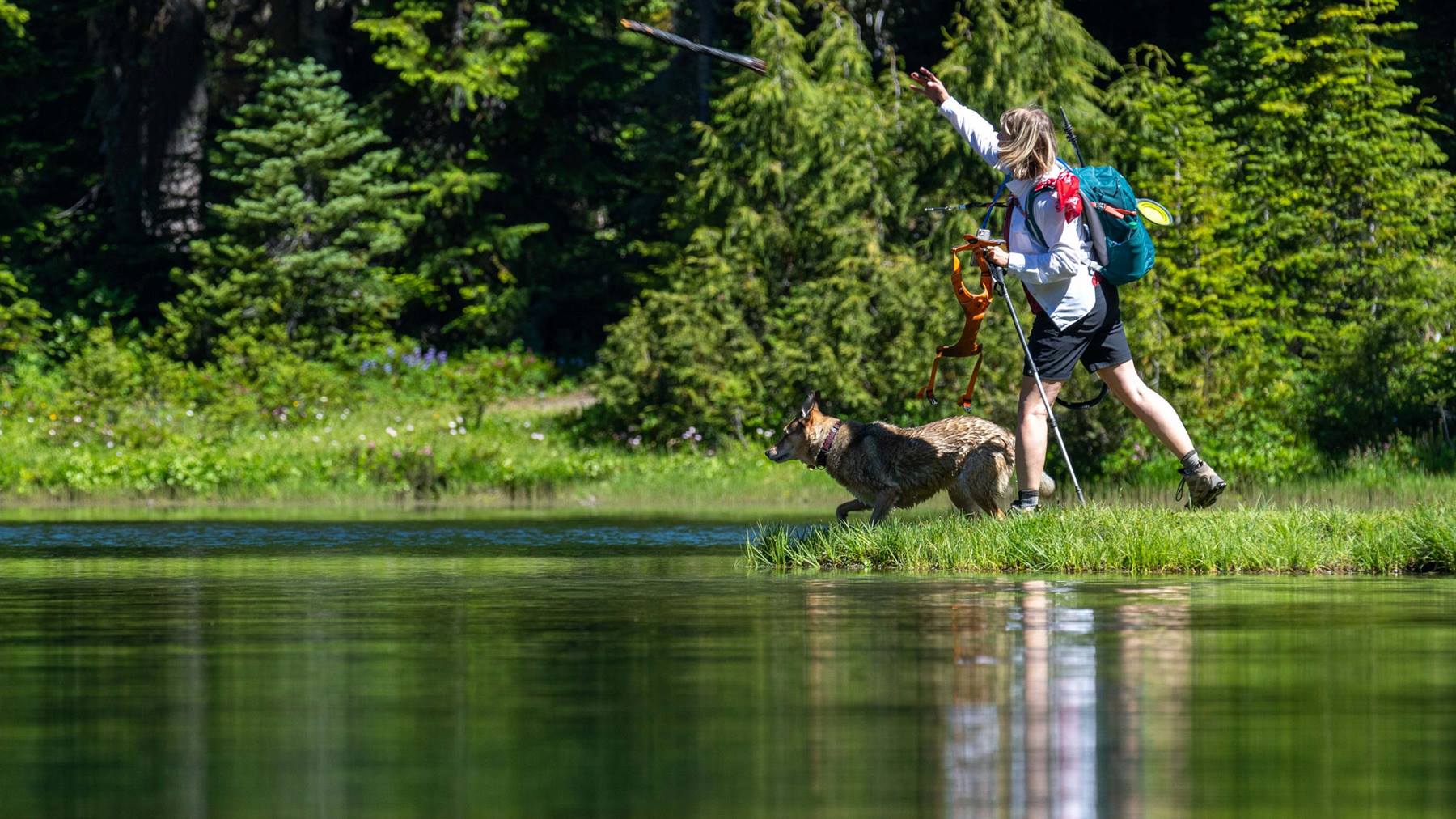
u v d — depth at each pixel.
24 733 14.36
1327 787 11.88
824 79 91.81
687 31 118.88
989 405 77.44
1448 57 99.69
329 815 11.23
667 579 29.36
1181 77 106.62
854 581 28.72
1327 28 87.94
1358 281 80.94
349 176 104.69
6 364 101.69
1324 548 30.36
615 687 16.61
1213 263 71.50
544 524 50.03
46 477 73.19
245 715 15.25
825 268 87.19
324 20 117.31
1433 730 14.05
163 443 81.81
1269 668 17.48
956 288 32.44
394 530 46.53
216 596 26.64
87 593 27.38
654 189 111.56
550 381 106.88
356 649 19.83
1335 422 70.88
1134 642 19.67
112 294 109.94
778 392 85.75
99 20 113.44
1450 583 27.58
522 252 109.94
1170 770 12.51
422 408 96.81
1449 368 72.44
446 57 105.56
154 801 11.71
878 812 11.22
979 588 26.98
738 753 13.27
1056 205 31.47
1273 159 84.88
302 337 104.81
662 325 87.56
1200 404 68.50
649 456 83.25
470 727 14.52
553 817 11.13
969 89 86.44
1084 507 32.94
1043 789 11.88
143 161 113.81
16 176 115.00
